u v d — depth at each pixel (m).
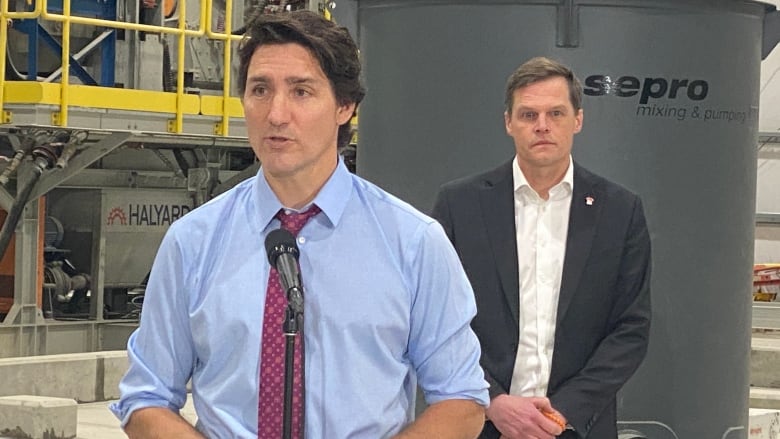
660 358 5.14
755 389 10.95
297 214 3.00
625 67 5.06
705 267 5.25
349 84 3.01
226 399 2.96
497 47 5.04
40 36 10.47
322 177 2.99
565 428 4.22
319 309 2.93
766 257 16.22
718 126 5.27
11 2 10.57
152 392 3.04
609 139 5.06
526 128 4.27
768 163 16.22
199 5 11.64
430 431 2.99
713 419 5.32
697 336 5.24
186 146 11.75
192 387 3.07
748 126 5.45
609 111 5.05
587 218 4.34
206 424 3.00
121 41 11.12
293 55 2.93
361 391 2.93
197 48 11.74
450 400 3.03
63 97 10.20
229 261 3.00
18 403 8.59
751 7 5.40
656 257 5.13
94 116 10.48
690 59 5.16
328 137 2.97
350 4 5.39
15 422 8.59
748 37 5.41
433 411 3.02
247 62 3.00
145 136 11.03
